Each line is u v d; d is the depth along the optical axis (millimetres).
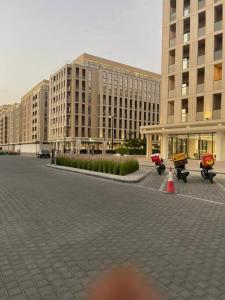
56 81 94938
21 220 6887
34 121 118188
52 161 29250
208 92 35219
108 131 94188
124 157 20312
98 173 19203
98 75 93312
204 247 5039
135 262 4324
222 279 3760
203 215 7508
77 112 88312
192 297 3281
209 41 35312
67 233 5840
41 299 3211
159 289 3465
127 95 99750
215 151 33750
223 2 33969
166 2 41062
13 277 3793
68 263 4277
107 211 7918
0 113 178750
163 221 6863
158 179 16562
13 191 11570
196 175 18922
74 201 9398
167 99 40531
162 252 4773
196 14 36938
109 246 5062
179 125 37281
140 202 9312
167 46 40719
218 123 32406
